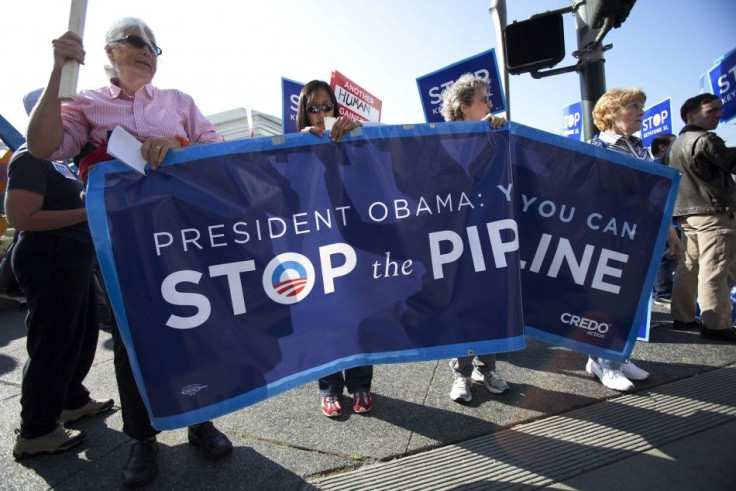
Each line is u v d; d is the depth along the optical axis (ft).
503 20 13.50
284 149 5.60
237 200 5.41
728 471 5.72
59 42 4.62
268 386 5.40
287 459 6.34
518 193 6.47
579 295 6.64
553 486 5.56
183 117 6.26
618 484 5.54
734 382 8.20
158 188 5.19
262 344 5.42
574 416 7.22
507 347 5.82
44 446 6.54
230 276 5.35
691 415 7.10
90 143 5.75
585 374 8.77
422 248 5.86
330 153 5.72
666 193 6.62
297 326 5.56
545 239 6.57
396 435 6.84
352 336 5.73
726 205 10.23
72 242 6.48
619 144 8.59
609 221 6.60
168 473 6.10
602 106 8.87
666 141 15.97
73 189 6.72
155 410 5.07
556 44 10.65
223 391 5.25
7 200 5.92
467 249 5.90
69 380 6.70
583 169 6.56
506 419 7.19
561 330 6.64
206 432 6.41
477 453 6.31
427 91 13.25
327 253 5.68
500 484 5.64
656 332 11.20
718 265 10.27
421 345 5.81
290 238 5.56
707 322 10.48
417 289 5.84
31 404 6.42
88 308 7.57
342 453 6.43
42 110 4.77
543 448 6.38
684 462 5.92
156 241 5.13
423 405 7.75
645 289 6.64
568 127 19.84
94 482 6.02
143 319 5.04
